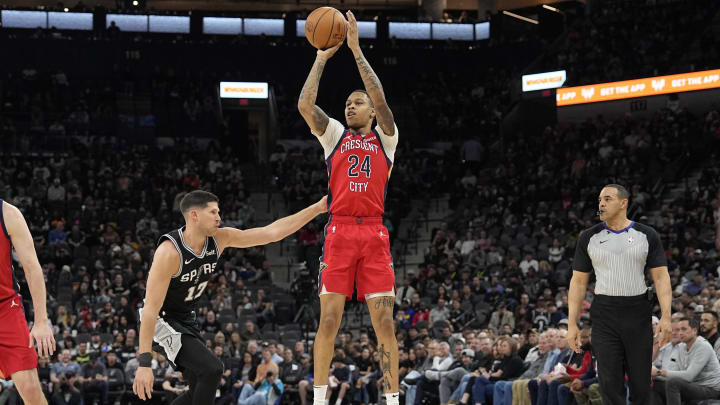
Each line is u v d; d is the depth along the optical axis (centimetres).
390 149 510
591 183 2114
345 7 3616
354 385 1363
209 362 495
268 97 2888
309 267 1933
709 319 867
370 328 1631
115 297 1706
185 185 2327
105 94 2830
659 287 583
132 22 3100
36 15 3014
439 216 2433
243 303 1723
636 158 2144
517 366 1123
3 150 2495
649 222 1880
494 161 2627
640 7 2820
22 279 1748
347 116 509
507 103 2859
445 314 1620
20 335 486
